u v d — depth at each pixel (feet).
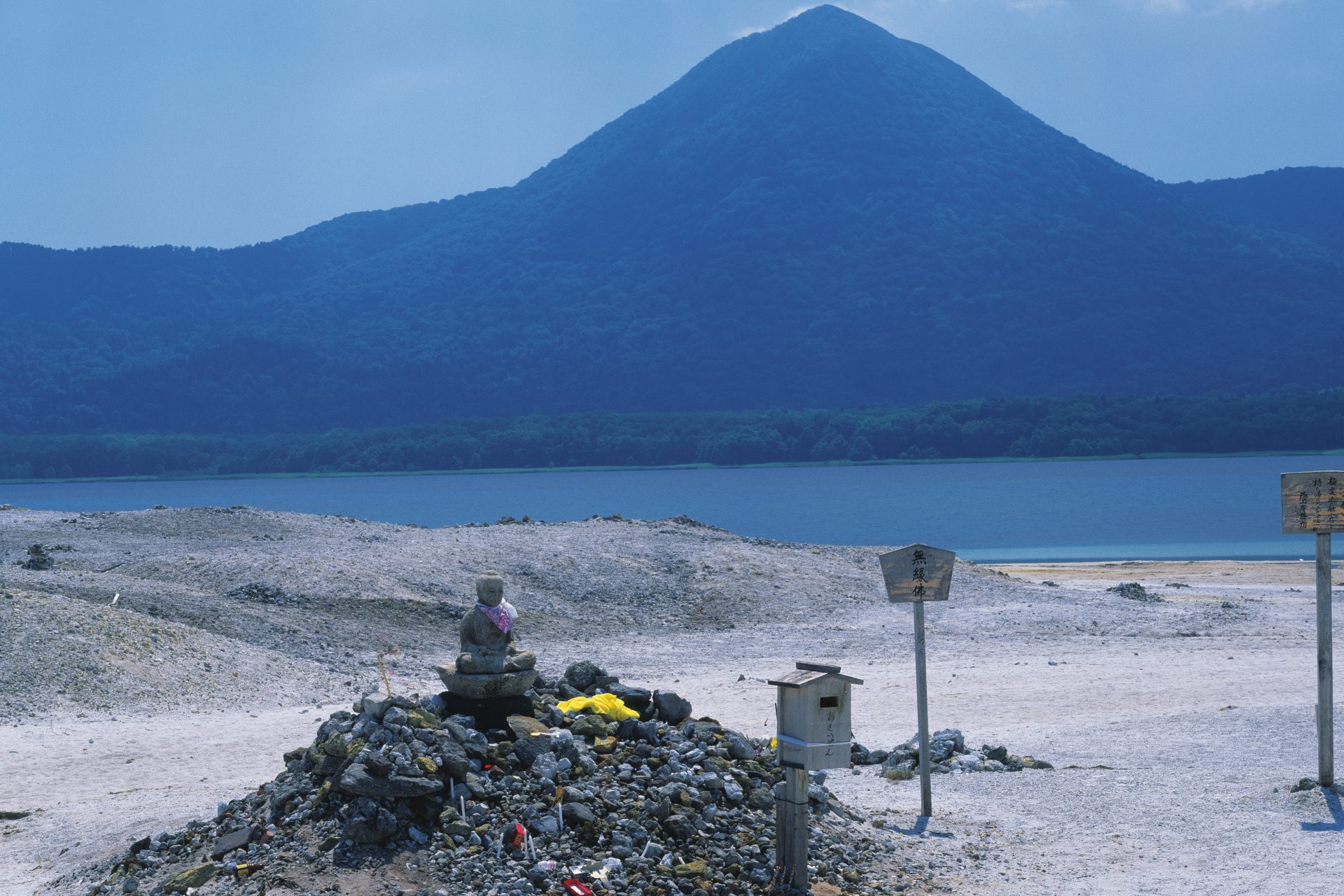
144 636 89.30
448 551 143.95
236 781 58.75
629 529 165.89
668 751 42.83
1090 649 109.29
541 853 36.86
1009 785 52.85
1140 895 37.47
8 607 87.86
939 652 108.27
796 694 36.88
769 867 37.32
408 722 40.09
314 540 151.33
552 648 109.40
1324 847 41.34
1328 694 48.55
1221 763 55.67
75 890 40.45
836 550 169.68
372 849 36.70
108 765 63.82
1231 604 137.90
